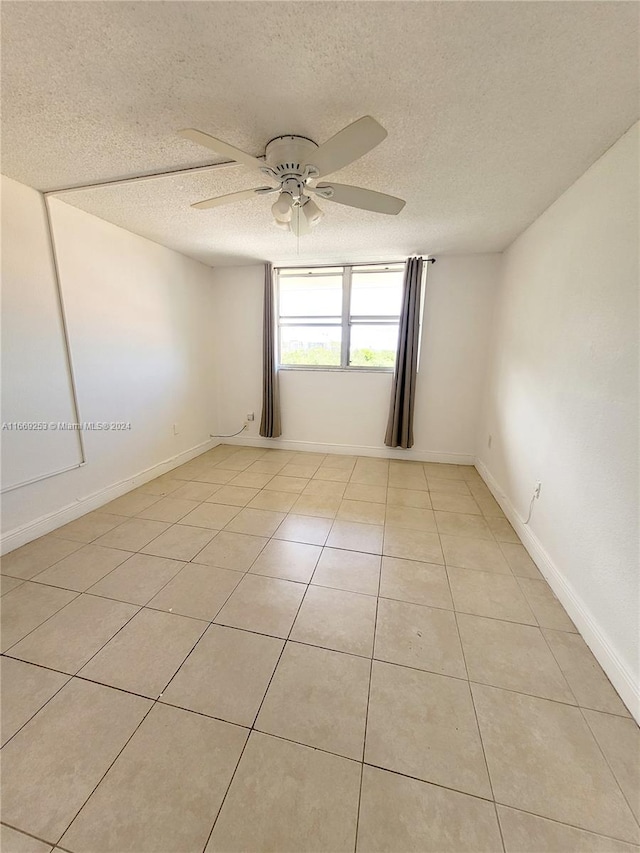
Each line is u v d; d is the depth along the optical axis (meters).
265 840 0.95
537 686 1.39
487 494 3.20
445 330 3.76
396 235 2.96
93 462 2.78
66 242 2.43
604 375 1.61
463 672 1.44
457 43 1.11
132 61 1.18
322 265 3.97
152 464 3.46
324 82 1.27
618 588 1.42
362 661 1.49
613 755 1.16
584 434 1.75
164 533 2.47
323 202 2.30
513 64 1.18
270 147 1.61
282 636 1.61
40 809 1.01
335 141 1.29
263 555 2.23
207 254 3.65
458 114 1.44
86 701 1.31
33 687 1.36
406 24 1.04
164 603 1.80
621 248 1.53
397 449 4.17
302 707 1.30
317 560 2.18
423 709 1.29
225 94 1.33
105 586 1.92
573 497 1.82
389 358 4.07
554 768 1.12
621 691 1.35
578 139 1.59
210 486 3.32
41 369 2.33
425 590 1.92
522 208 2.36
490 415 3.46
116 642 1.56
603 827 0.98
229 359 4.42
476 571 2.10
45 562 2.12
